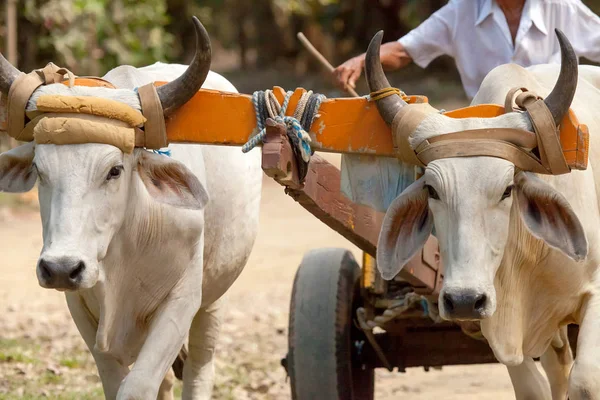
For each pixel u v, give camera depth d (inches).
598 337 271.4
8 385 430.6
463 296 251.9
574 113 291.4
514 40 380.5
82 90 275.6
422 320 353.7
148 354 288.5
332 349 348.8
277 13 1653.5
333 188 299.1
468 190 258.2
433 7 1567.4
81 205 260.8
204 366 368.2
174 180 279.7
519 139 261.7
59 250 253.9
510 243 273.4
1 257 757.3
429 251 316.2
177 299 299.1
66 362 472.4
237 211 346.0
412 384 471.2
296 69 1795.0
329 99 280.8
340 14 1696.6
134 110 272.1
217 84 353.1
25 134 274.4
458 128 264.4
